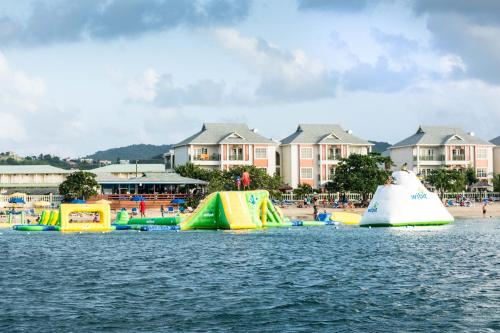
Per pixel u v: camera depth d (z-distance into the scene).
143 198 115.69
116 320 27.50
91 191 121.69
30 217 105.25
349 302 30.94
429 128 168.88
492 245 57.84
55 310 29.47
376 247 56.44
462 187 147.75
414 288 34.62
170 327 26.34
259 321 27.25
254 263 45.78
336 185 133.88
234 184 119.94
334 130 161.25
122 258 49.62
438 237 66.44
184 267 43.88
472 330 25.69
